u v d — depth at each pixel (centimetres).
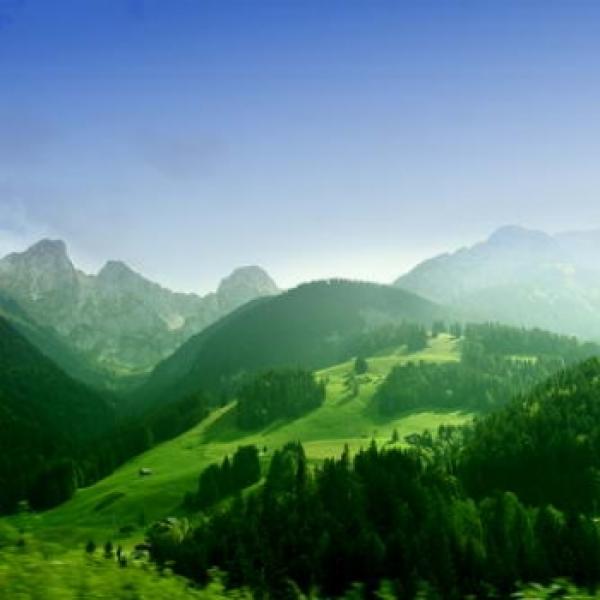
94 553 1293
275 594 1501
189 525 12281
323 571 10450
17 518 1372
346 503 13775
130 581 1226
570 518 11138
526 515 12481
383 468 15462
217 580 1365
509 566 9844
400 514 12962
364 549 10562
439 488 15500
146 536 9656
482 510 13575
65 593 1122
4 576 1132
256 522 12244
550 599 1284
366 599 1415
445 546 10262
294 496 14350
